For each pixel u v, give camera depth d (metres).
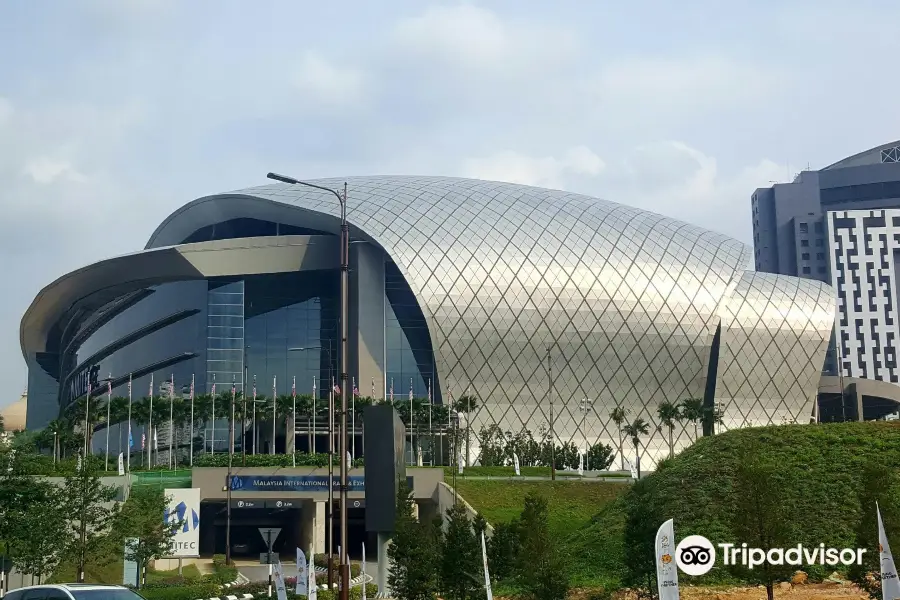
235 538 121.50
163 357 142.62
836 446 69.56
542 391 135.75
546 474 113.88
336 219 136.25
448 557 52.09
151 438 129.75
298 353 141.12
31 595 35.22
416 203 141.00
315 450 132.38
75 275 141.75
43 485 60.47
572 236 140.25
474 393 134.38
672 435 139.62
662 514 63.22
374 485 45.22
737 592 52.28
